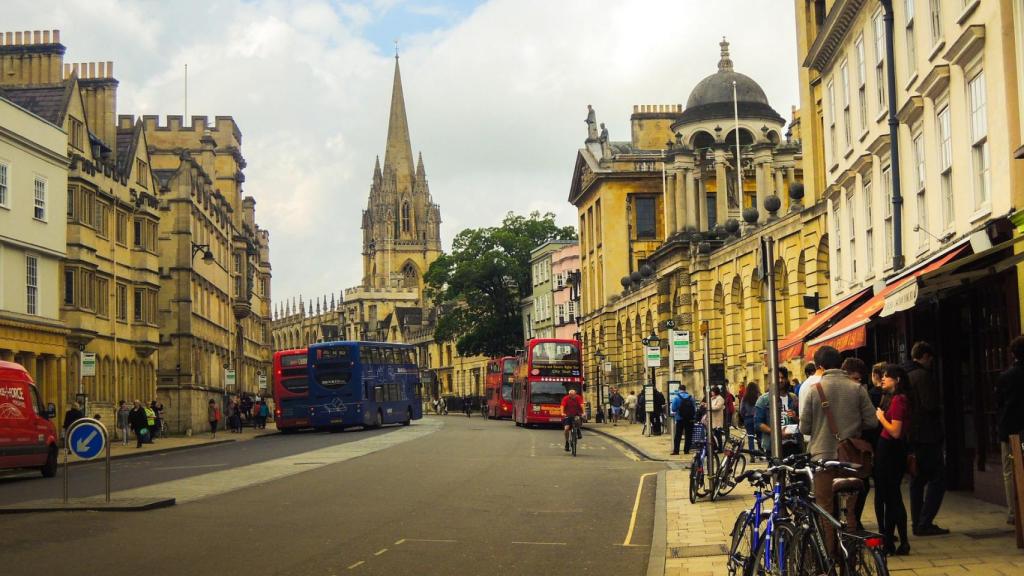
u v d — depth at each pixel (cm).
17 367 3203
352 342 6575
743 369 5116
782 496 1068
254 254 12144
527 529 1811
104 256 5691
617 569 1428
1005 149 1762
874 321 2291
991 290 1838
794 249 4303
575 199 9569
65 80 6178
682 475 2762
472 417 10225
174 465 3641
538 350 6538
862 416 1304
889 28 2588
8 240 4588
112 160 6197
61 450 4603
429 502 2214
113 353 5825
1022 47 1684
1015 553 1357
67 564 1470
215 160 10456
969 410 1998
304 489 2511
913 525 1544
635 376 7506
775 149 6762
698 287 5606
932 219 2270
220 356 8756
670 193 6806
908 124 2475
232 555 1537
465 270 11019
